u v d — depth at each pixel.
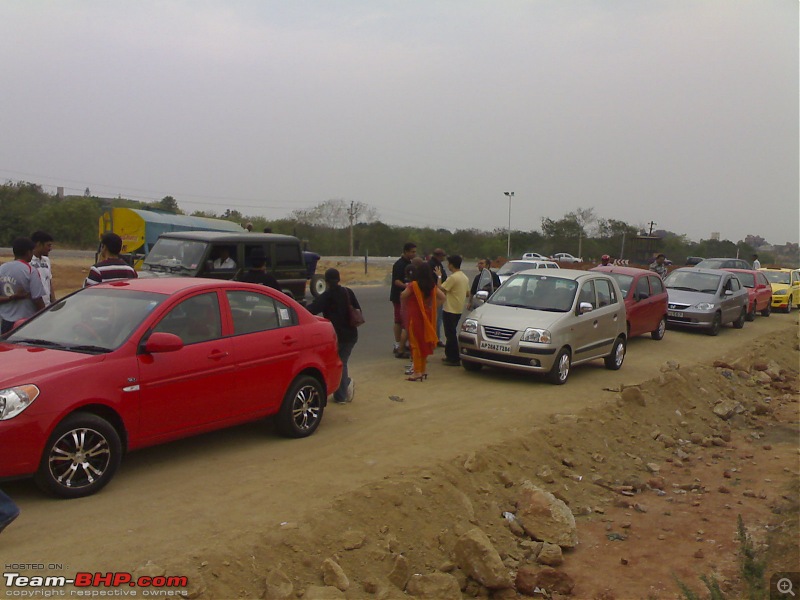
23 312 8.16
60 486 5.65
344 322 9.22
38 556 4.78
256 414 7.30
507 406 9.84
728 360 15.61
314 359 7.88
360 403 9.57
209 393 6.71
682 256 83.56
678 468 9.27
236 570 4.95
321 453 7.34
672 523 7.41
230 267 14.40
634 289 16.41
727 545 6.88
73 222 57.69
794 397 14.13
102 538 5.09
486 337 11.45
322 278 25.44
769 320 24.50
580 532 7.11
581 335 11.85
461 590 5.75
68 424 5.63
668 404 11.52
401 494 6.43
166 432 6.39
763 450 10.34
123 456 6.98
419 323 11.04
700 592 5.90
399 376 11.43
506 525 6.81
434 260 13.58
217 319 6.98
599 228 86.44
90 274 8.07
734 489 8.55
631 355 15.14
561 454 8.61
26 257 8.20
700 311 19.14
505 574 5.80
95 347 6.18
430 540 6.14
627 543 6.91
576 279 12.36
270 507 5.85
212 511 5.70
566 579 5.93
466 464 7.38
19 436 5.31
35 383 5.48
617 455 9.27
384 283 36.28
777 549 6.63
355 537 5.66
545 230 86.62
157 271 13.95
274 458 7.11
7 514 4.84
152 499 5.88
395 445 7.77
